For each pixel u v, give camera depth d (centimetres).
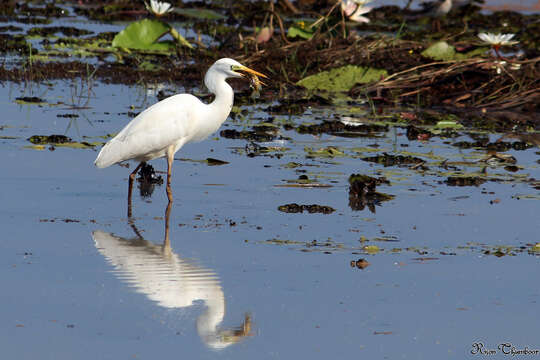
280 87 2159
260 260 1000
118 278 922
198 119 1255
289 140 1634
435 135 1730
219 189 1305
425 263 1008
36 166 1367
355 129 1736
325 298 890
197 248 1035
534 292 924
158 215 1169
